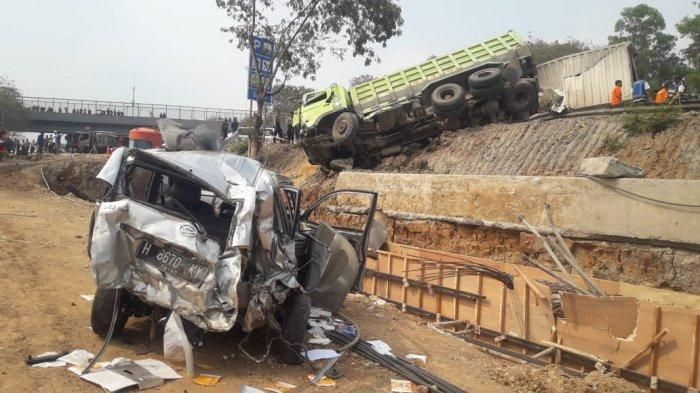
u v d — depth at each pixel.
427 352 7.34
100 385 4.60
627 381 7.82
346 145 19.19
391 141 19.95
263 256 5.57
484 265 11.02
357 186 16.80
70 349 5.39
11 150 37.41
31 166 27.11
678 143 12.57
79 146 40.16
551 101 20.33
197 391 4.80
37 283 7.79
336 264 7.36
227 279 5.10
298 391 5.16
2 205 15.98
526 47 19.34
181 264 5.18
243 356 5.82
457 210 13.32
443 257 12.12
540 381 6.70
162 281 5.17
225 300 5.07
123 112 52.22
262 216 5.57
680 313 7.88
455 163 16.84
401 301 12.24
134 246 5.24
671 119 13.19
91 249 5.29
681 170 11.98
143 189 6.02
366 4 24.16
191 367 5.10
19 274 8.17
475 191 12.95
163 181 6.25
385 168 19.02
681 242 9.49
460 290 11.10
